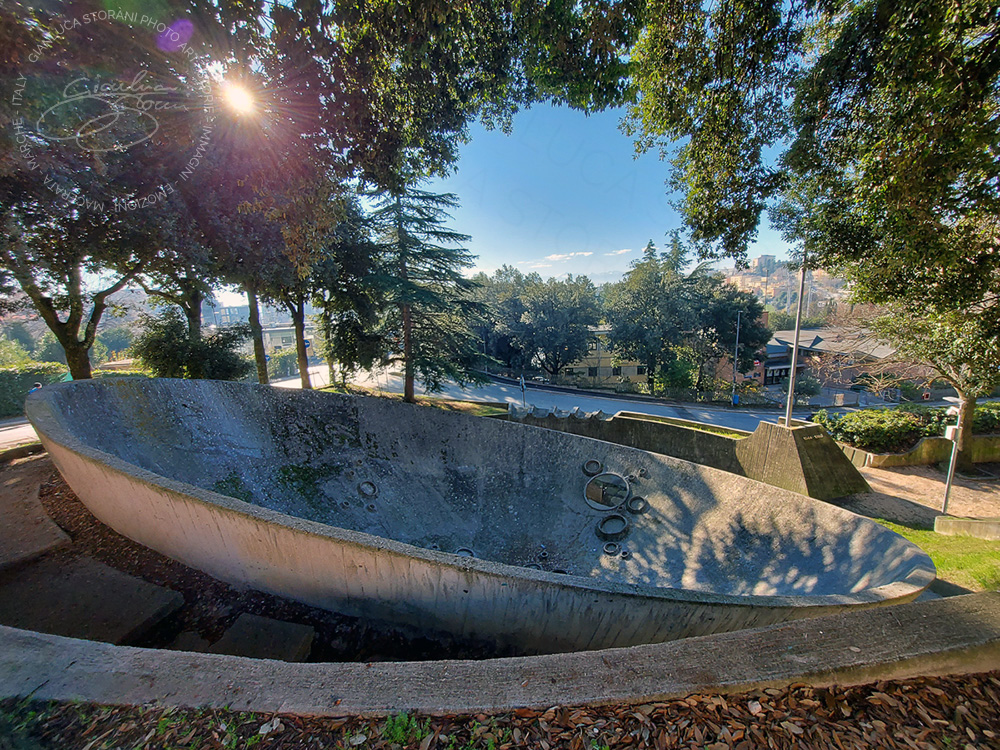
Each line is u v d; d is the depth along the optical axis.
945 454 11.17
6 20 3.78
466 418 8.03
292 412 7.94
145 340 13.34
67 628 3.56
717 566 5.71
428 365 17.98
